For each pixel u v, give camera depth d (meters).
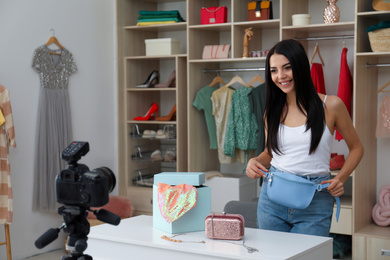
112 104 5.29
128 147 5.27
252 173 2.33
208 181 4.78
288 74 2.16
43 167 4.43
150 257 2.06
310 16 4.34
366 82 4.21
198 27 4.73
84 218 1.58
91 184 1.50
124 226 2.36
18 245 4.33
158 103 5.58
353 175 3.99
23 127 4.34
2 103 3.88
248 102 4.62
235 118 4.66
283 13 4.30
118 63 5.17
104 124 5.20
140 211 5.12
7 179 3.90
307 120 2.18
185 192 2.22
